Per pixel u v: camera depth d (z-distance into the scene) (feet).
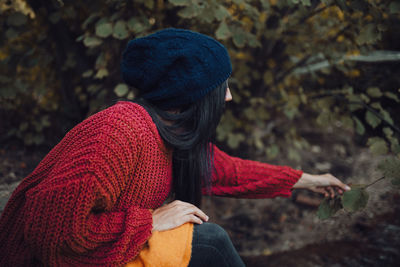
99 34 4.60
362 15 5.20
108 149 2.74
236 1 4.73
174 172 3.75
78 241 2.65
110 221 2.90
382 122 5.38
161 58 3.01
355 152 9.25
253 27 6.13
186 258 3.06
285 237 6.56
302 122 9.81
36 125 6.94
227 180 4.12
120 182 2.87
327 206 4.31
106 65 5.71
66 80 6.86
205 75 3.07
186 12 4.53
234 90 6.91
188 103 3.17
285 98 6.73
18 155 6.66
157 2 5.15
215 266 3.31
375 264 5.54
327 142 9.65
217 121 3.42
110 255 2.82
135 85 3.29
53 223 2.57
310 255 5.89
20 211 2.86
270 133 8.30
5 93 5.66
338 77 6.48
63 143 2.93
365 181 7.84
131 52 3.18
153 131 3.07
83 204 2.61
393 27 5.95
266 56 6.85
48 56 6.17
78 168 2.64
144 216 3.02
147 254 2.97
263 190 4.18
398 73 5.79
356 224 6.60
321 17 5.78
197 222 3.25
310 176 4.26
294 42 6.01
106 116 2.91
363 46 5.51
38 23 6.14
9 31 5.11
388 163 3.79
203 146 3.68
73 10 5.48
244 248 6.33
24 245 2.80
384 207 6.90
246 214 7.27
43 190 2.59
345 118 5.61
